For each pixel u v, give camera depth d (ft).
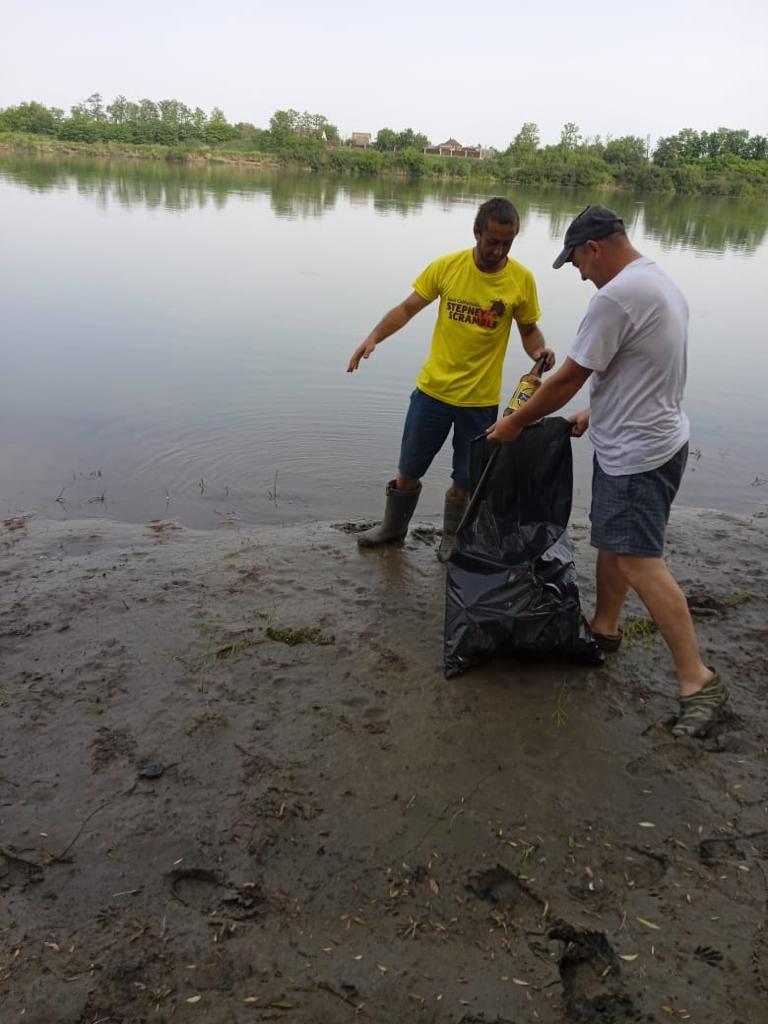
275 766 10.07
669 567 16.34
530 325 15.05
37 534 17.46
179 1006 7.14
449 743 10.56
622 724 11.08
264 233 69.77
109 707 11.12
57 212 76.07
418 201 119.24
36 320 37.29
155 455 23.45
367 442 25.43
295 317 40.42
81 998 7.17
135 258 53.57
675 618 10.94
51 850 8.72
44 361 31.53
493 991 7.33
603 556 12.09
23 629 13.07
